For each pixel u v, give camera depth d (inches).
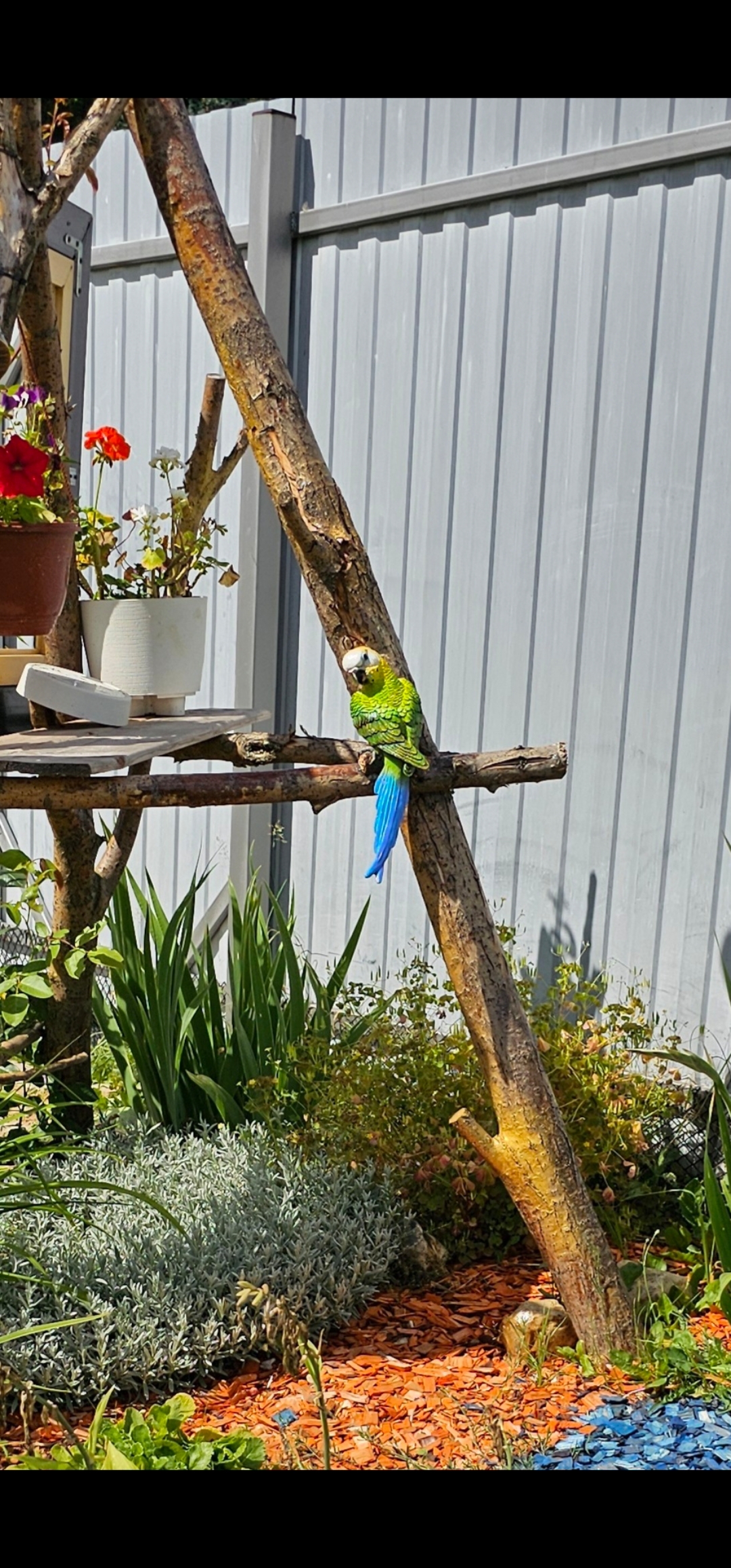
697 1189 152.2
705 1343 122.3
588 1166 146.4
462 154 180.5
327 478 125.9
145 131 125.0
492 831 186.2
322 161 196.9
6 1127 131.6
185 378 221.8
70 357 182.4
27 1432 95.8
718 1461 104.0
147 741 120.6
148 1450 97.4
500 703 184.5
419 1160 148.6
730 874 160.2
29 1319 119.9
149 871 237.8
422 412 189.6
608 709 171.8
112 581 148.9
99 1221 134.3
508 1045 125.7
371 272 193.5
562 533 174.9
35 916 231.8
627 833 171.0
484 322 180.9
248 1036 169.8
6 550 120.2
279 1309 89.4
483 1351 124.6
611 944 173.8
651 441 164.4
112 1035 172.6
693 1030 165.3
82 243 180.5
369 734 118.3
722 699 159.8
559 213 171.0
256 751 129.2
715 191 155.4
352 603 126.0
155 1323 119.0
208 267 125.0
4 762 111.8
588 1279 122.8
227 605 220.2
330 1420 111.6
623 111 163.6
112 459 155.2
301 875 212.7
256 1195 140.3
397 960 198.7
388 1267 138.6
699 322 158.4
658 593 165.3
